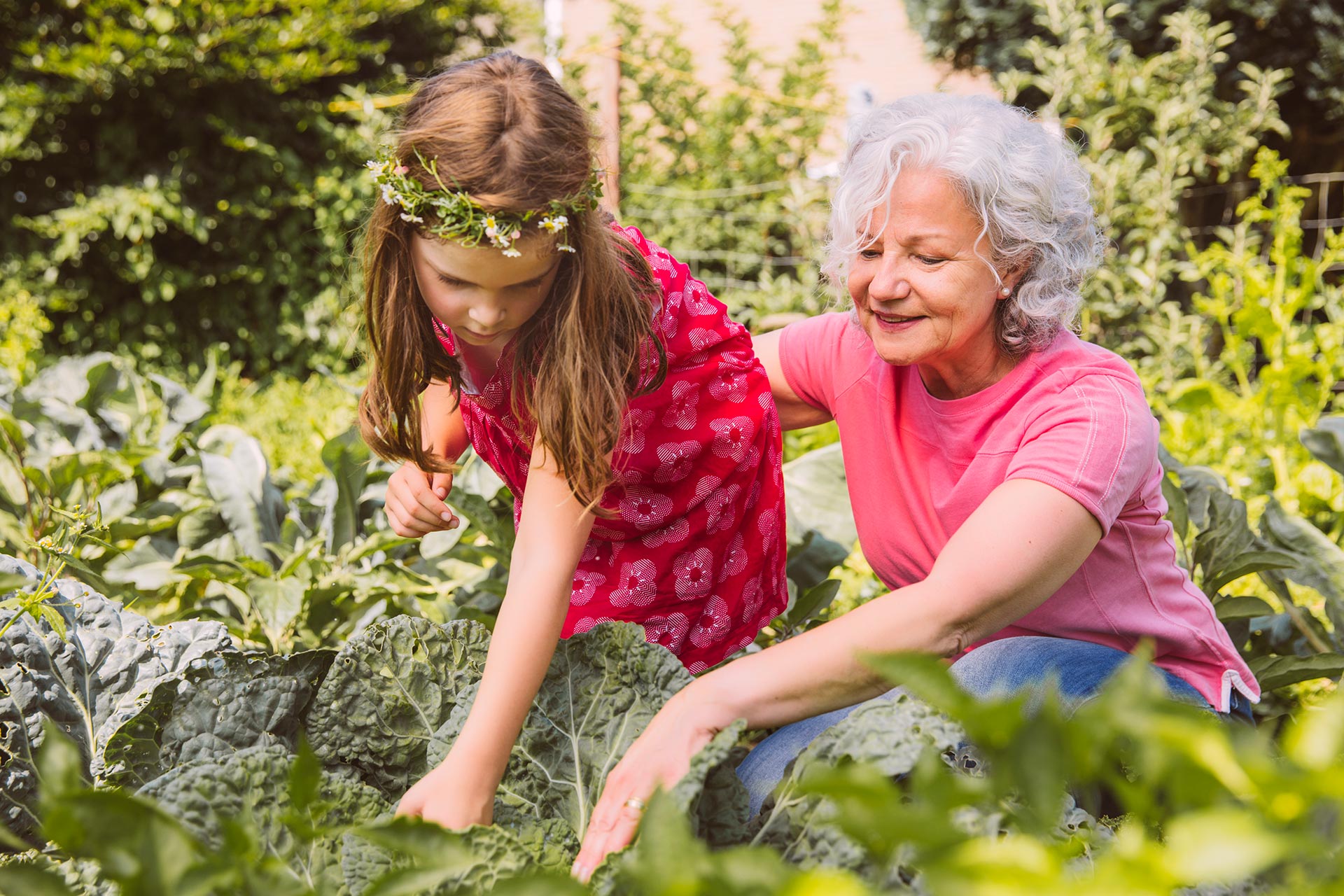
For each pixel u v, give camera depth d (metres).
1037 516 1.28
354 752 1.24
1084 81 5.44
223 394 6.41
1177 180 5.28
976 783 0.86
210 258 7.35
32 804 1.28
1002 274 1.44
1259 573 2.03
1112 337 5.19
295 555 2.10
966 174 1.36
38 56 6.61
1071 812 0.96
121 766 1.19
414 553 2.45
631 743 1.21
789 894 0.48
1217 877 0.45
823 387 1.75
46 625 1.38
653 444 1.56
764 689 1.12
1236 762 0.46
